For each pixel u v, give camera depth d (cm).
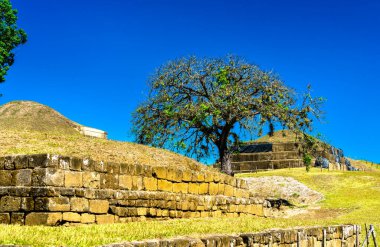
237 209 2242
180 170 1892
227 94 3588
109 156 1952
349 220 3072
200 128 3709
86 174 1408
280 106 3656
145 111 3775
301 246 1423
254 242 1194
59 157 1324
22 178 1303
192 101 3756
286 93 3753
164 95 3731
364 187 4819
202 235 1118
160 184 1761
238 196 2347
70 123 3166
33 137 2019
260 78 3706
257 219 1973
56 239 917
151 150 2348
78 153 1867
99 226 1233
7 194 1276
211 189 2098
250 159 7650
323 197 4478
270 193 4731
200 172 2033
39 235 952
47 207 1238
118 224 1340
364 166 9119
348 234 1794
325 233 1589
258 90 3753
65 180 1332
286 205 4194
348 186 4912
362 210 3753
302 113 3800
